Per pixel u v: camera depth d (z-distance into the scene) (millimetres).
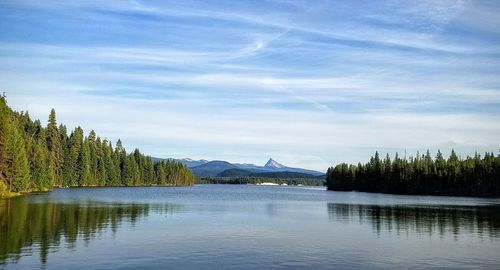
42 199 90375
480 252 36344
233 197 139000
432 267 30844
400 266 31000
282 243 39625
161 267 29344
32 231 42562
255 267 29969
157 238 40875
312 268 29969
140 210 70688
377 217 66562
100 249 34688
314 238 43031
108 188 178500
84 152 178750
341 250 36562
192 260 31703
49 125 165125
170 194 143250
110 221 53156
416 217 66750
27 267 28422
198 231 46531
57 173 164875
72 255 32188
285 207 90188
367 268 30234
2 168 104688
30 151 131375
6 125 104500
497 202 117312
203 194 156375
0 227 44531
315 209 84500
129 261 30844
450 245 39688
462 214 73000
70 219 53188
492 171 172500
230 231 47250
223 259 32250
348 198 144625
